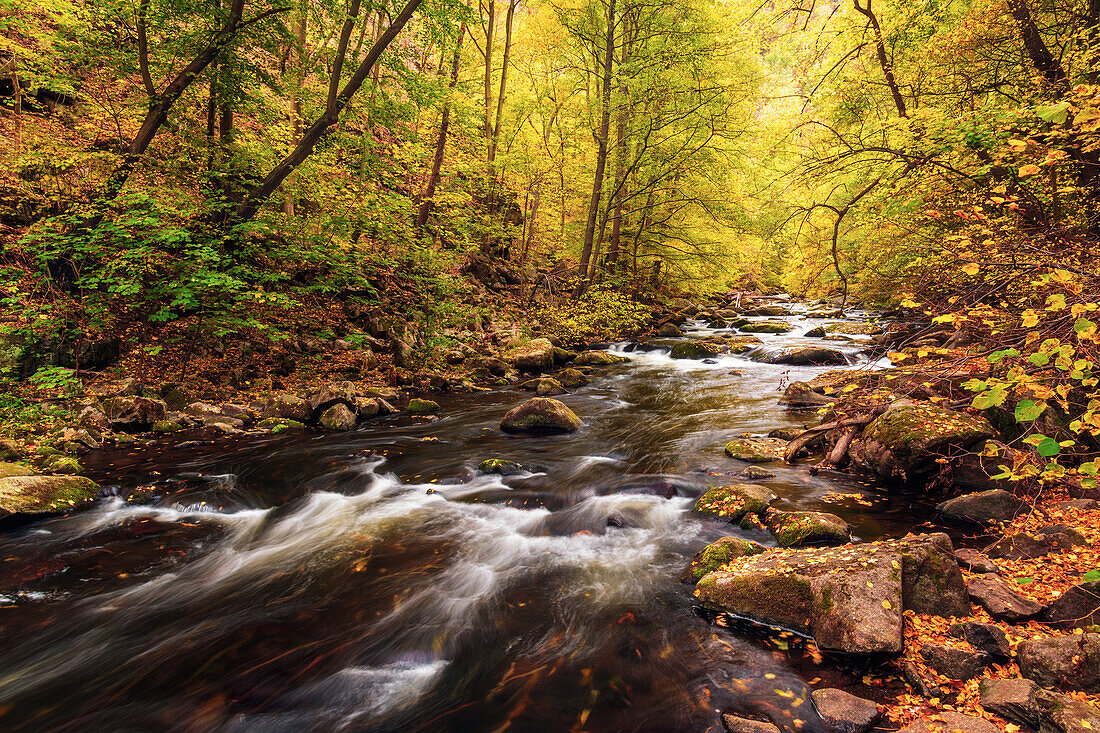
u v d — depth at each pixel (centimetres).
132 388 873
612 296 1761
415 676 329
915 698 282
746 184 1759
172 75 1157
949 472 548
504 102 2131
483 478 669
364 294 1397
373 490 638
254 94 1219
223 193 1021
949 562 362
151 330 1050
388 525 547
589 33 1728
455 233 1502
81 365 894
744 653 333
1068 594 328
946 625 329
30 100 1153
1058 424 541
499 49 2197
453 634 368
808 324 2248
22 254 910
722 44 1487
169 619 389
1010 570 389
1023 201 650
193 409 874
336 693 314
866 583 337
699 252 2041
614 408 1030
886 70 1053
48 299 880
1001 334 382
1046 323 338
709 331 2222
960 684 286
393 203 1192
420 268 1298
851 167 874
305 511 582
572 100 2039
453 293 1374
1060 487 506
